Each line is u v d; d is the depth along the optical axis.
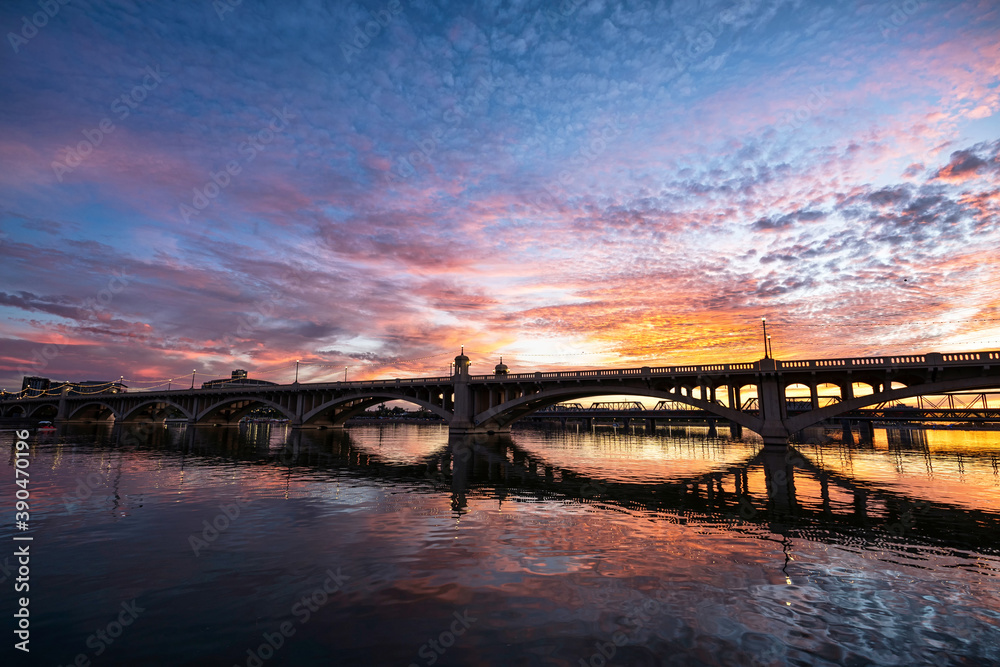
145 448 52.78
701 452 52.53
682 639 8.91
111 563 13.04
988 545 15.04
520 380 69.56
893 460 42.41
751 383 53.66
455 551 14.12
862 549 14.52
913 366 43.62
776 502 22.14
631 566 12.83
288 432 94.75
